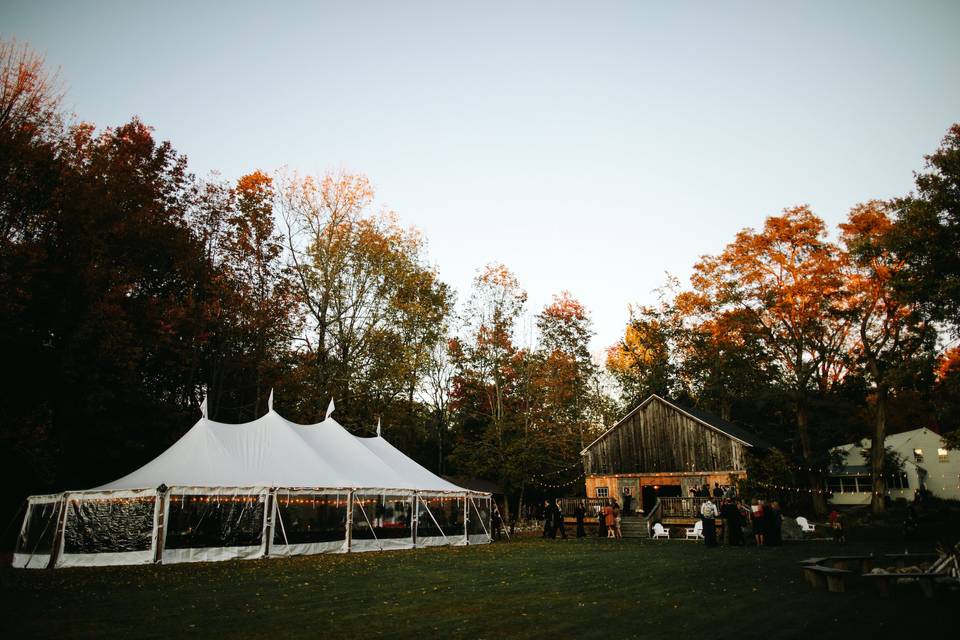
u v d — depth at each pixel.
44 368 23.31
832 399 41.28
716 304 39.03
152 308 26.53
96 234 24.84
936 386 32.12
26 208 23.88
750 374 39.31
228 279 31.03
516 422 39.28
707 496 31.14
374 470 22.70
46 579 12.48
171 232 29.19
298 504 18.67
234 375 33.25
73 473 25.14
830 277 35.47
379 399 35.09
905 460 48.75
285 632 7.15
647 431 35.31
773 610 8.59
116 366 24.47
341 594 10.12
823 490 42.56
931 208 23.70
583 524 31.03
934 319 25.12
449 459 41.00
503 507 47.09
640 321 51.06
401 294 35.41
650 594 10.08
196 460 18.59
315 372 33.06
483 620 7.86
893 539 24.19
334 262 33.50
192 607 8.87
